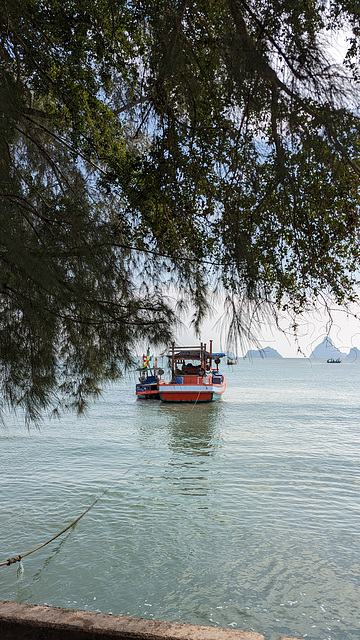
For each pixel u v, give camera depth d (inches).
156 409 1290.6
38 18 182.1
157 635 91.2
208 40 135.8
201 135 149.3
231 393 1948.8
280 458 629.9
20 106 157.3
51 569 297.0
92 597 264.7
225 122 139.9
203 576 290.8
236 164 131.7
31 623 97.7
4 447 702.5
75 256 157.1
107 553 320.8
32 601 259.6
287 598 265.3
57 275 145.4
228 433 863.7
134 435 832.3
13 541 339.9
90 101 206.2
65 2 191.0
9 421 945.5
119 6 172.9
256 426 965.2
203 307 178.7
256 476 528.4
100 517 389.1
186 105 158.6
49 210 163.0
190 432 874.8
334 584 282.0
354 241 143.1
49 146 213.0
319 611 251.9
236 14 128.3
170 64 136.7
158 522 378.6
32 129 202.4
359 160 123.6
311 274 145.4
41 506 417.1
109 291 164.1
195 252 175.6
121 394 1862.7
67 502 428.8
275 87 121.8
